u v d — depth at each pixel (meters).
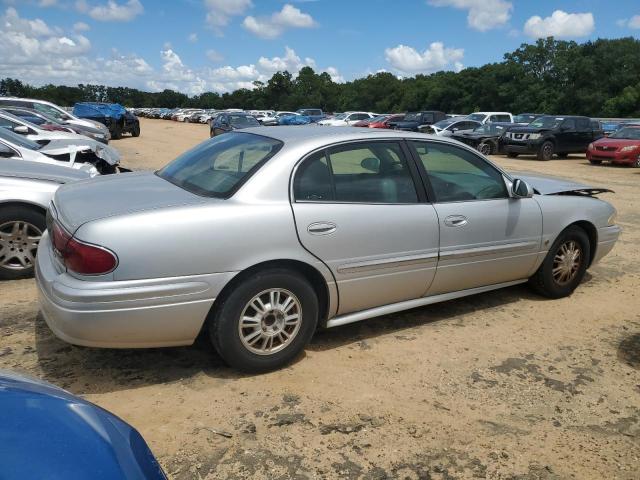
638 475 2.66
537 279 4.91
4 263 5.08
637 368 3.75
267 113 52.00
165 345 3.21
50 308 3.04
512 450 2.82
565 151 21.12
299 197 3.44
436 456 2.75
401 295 4.00
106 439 1.69
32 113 16.12
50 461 1.50
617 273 5.98
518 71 72.88
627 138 18.97
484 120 25.98
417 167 4.01
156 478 1.70
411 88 91.56
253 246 3.23
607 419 3.13
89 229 2.94
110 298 2.91
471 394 3.34
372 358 3.76
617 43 68.25
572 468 2.70
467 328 4.32
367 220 3.65
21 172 5.25
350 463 2.67
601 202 5.19
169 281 3.04
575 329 4.38
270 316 3.40
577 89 68.81
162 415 3.01
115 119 26.91
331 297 3.63
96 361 3.61
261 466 2.62
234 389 3.30
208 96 136.12
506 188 4.46
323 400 3.21
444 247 4.06
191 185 3.60
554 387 3.46
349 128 4.13
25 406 1.71
